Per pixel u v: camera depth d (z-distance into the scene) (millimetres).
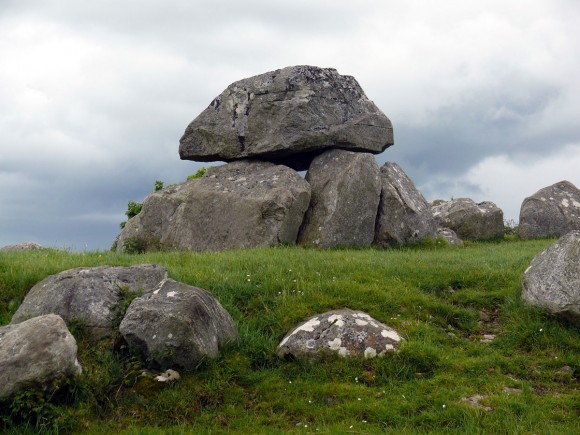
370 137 22906
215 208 21156
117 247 23344
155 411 10617
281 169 21750
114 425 10258
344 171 21500
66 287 12336
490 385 11336
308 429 10180
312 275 15070
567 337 12891
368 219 21578
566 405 10719
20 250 18484
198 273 14891
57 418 10008
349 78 23719
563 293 13156
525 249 21891
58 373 10141
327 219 21016
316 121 22125
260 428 10234
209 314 11906
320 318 12688
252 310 13820
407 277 15664
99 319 11938
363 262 16562
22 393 9906
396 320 13289
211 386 11148
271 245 20297
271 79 22641
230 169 22469
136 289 12617
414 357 11906
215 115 22891
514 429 9844
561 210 27453
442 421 10250
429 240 22578
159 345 11195
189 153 22984
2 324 12656
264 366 12148
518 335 13133
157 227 22734
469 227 27797
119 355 11438
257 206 20500
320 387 11312
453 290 15508
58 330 10344
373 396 11070
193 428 10227
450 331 13602
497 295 14914
